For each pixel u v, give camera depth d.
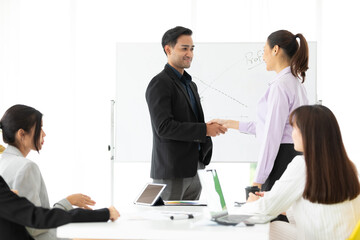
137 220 1.82
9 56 4.92
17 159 1.99
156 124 2.77
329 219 1.80
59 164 4.86
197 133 2.75
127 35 4.82
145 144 4.09
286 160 2.66
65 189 4.85
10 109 2.07
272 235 2.14
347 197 1.78
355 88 4.56
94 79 4.86
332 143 1.78
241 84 4.09
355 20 4.57
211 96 4.10
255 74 4.08
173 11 4.78
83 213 1.74
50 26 4.91
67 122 4.87
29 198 1.92
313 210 1.82
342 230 1.80
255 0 4.68
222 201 1.90
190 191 2.90
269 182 2.71
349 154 4.55
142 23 4.81
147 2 4.80
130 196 4.84
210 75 4.11
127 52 4.11
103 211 1.78
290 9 4.65
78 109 4.87
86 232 1.65
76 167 4.85
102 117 4.84
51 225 1.62
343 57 4.59
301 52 2.69
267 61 2.81
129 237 1.62
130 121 4.10
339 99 4.59
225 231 1.60
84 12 4.87
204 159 3.03
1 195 1.58
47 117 4.88
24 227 1.73
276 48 2.75
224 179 4.74
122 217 1.88
